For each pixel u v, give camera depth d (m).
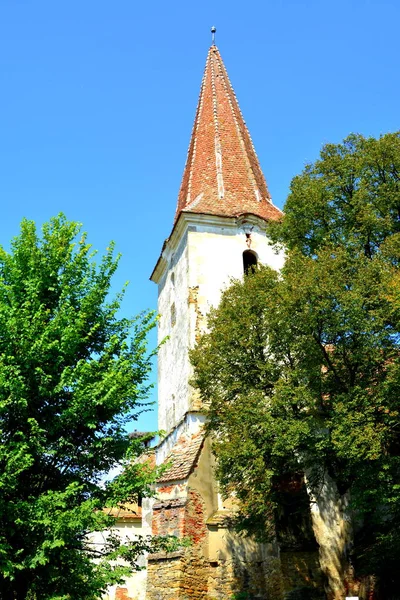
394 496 15.20
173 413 24.80
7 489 11.80
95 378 13.80
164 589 18.69
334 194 20.08
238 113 31.33
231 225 26.17
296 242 20.81
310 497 18.48
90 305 14.48
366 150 19.89
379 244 19.09
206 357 18.33
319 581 18.91
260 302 18.03
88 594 12.23
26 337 12.95
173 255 27.80
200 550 19.17
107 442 13.78
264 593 18.81
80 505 12.47
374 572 18.16
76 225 15.33
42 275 14.35
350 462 15.30
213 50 32.88
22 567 11.22
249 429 16.34
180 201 29.28
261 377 17.67
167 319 27.70
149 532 23.44
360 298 15.59
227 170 28.31
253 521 17.67
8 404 12.41
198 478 20.11
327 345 17.94
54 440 13.26
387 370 15.69
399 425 16.48
